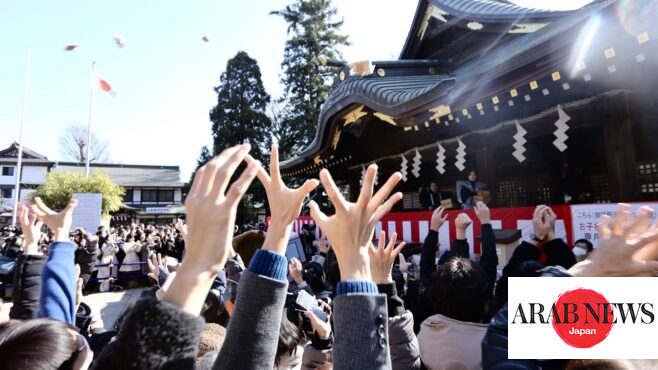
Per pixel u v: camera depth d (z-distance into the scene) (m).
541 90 3.95
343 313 0.95
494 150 6.85
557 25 6.34
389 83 6.77
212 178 0.85
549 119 5.70
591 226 3.65
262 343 0.95
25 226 1.87
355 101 6.89
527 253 2.16
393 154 9.22
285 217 1.08
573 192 7.61
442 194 9.62
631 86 4.25
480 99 4.38
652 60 3.11
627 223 1.13
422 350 1.65
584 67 3.29
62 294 1.52
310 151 9.14
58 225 1.71
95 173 26.47
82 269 4.04
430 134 7.87
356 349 0.90
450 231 5.31
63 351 1.09
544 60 3.48
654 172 6.26
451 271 1.70
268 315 0.97
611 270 1.12
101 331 2.37
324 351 1.91
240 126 24.98
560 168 8.12
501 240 4.29
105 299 8.98
